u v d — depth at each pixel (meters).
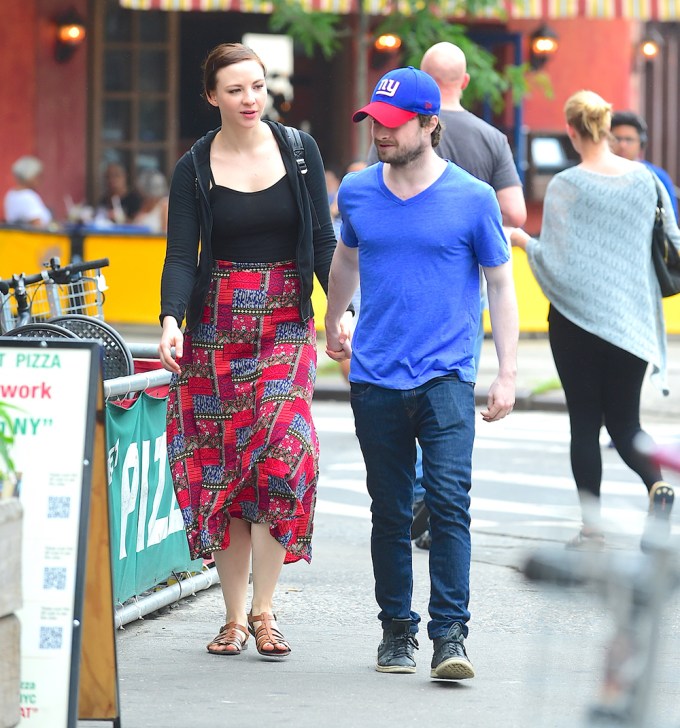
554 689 12.62
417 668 13.60
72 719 9.98
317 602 16.62
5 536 9.55
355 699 12.47
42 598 10.07
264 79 13.71
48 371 10.30
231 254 13.73
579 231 18.30
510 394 13.08
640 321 18.09
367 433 13.20
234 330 13.71
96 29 55.88
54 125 55.50
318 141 60.22
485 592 17.02
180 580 16.41
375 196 13.09
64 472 10.20
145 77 56.66
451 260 12.96
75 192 56.06
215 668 13.57
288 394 13.65
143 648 14.35
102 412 10.47
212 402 13.77
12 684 9.66
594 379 18.25
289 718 11.89
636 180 18.30
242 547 14.25
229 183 13.64
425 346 12.97
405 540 13.44
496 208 13.03
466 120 18.81
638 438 18.14
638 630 8.59
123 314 46.28
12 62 54.22
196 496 13.80
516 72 47.25
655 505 16.92
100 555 10.68
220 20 59.03
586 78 57.72
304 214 13.70
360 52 46.22
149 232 46.91
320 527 21.42
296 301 13.83
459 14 46.25
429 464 12.94
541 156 57.25
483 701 12.38
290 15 45.09
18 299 19.27
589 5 51.22
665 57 66.38
